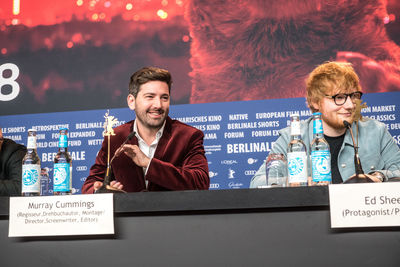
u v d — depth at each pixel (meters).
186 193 1.00
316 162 1.15
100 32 3.37
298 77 3.06
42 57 3.41
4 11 3.48
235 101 3.13
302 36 3.09
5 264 1.08
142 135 2.19
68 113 3.32
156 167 1.79
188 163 2.12
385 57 2.97
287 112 3.06
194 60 3.22
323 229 0.97
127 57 3.31
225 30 3.20
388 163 2.09
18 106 3.38
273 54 3.12
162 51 3.27
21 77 3.41
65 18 3.41
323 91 2.07
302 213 0.98
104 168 2.09
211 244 1.00
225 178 3.08
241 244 1.00
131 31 3.33
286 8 3.13
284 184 1.53
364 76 2.98
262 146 3.07
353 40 3.02
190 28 3.25
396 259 0.94
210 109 3.16
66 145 1.34
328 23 3.06
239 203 0.98
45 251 1.07
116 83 3.30
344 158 2.04
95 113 3.29
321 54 3.05
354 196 0.95
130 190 2.05
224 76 3.17
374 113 2.95
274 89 3.09
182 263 1.01
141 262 1.03
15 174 2.03
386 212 0.94
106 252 1.04
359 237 0.96
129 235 1.04
